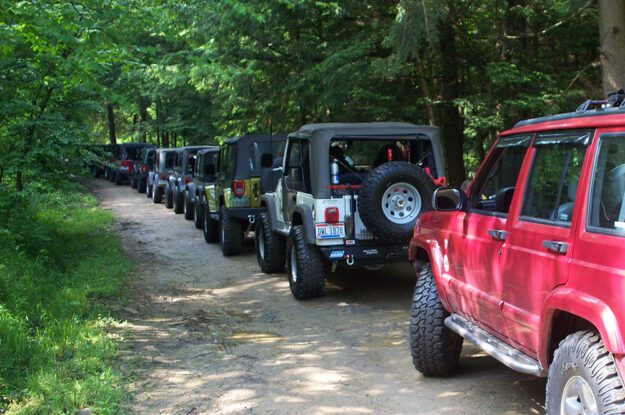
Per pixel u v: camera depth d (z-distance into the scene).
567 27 13.34
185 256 12.50
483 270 4.33
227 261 11.88
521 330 3.89
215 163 15.88
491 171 4.70
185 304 8.43
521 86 12.41
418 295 5.22
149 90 17.50
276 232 10.05
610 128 3.25
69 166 12.14
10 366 5.25
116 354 6.13
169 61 14.60
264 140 12.05
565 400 3.26
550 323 3.43
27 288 7.66
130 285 9.63
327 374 5.55
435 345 5.15
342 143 8.36
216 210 13.62
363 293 8.77
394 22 10.81
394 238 7.38
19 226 10.50
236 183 11.86
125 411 4.77
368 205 7.29
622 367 2.90
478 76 13.88
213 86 16.42
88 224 15.88
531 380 5.17
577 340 3.20
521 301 3.84
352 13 13.23
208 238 14.13
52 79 10.50
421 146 8.38
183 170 19.75
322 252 8.16
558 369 3.30
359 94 13.57
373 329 6.98
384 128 8.09
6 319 6.06
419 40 11.09
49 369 5.35
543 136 3.90
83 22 7.85
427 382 5.24
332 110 14.60
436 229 5.19
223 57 14.50
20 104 10.73
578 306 3.14
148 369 5.74
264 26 13.94
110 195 28.33
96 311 7.65
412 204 7.41
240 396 5.05
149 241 14.60
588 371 3.04
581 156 3.45
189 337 6.81
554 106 11.65
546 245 3.55
